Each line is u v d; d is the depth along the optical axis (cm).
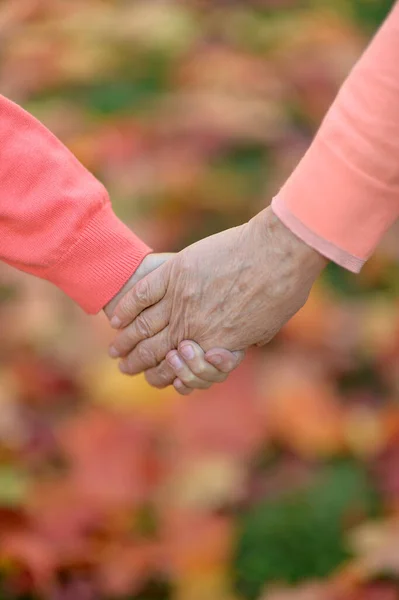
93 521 211
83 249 183
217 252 181
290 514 214
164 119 280
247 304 181
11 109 182
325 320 239
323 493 217
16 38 335
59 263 184
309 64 328
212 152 271
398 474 218
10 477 212
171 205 254
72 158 184
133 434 221
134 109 293
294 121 298
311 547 210
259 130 277
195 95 295
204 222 255
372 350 237
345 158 176
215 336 183
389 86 174
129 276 184
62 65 320
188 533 210
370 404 230
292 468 220
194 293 182
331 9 380
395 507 214
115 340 188
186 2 364
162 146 270
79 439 221
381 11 395
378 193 176
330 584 204
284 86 313
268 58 333
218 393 225
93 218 183
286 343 237
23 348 235
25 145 182
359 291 250
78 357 233
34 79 317
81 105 300
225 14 363
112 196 254
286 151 277
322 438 222
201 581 206
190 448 220
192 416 222
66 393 230
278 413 224
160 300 184
